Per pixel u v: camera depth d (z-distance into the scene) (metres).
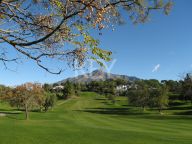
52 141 37.72
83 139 39.00
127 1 6.31
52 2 6.39
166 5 6.28
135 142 36.34
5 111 123.31
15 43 6.45
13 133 43.38
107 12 6.34
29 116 94.19
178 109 134.25
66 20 6.39
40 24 6.85
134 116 97.25
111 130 47.47
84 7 6.13
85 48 6.56
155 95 128.00
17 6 6.68
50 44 6.82
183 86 125.62
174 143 35.44
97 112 126.69
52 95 132.62
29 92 86.19
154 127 56.84
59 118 85.31
